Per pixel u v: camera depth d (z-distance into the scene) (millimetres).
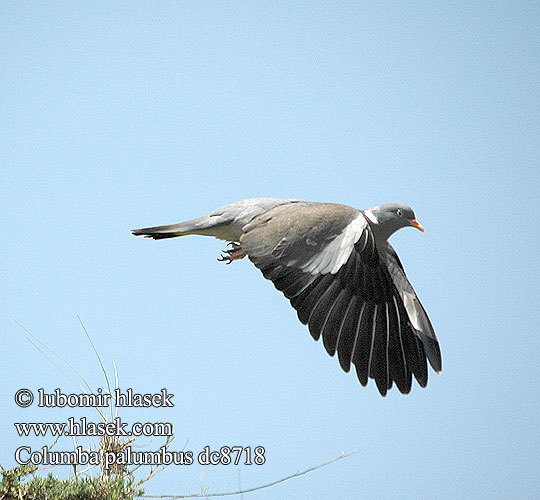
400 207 13141
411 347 11836
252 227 11922
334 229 11719
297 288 11398
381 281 11664
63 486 11156
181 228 12531
